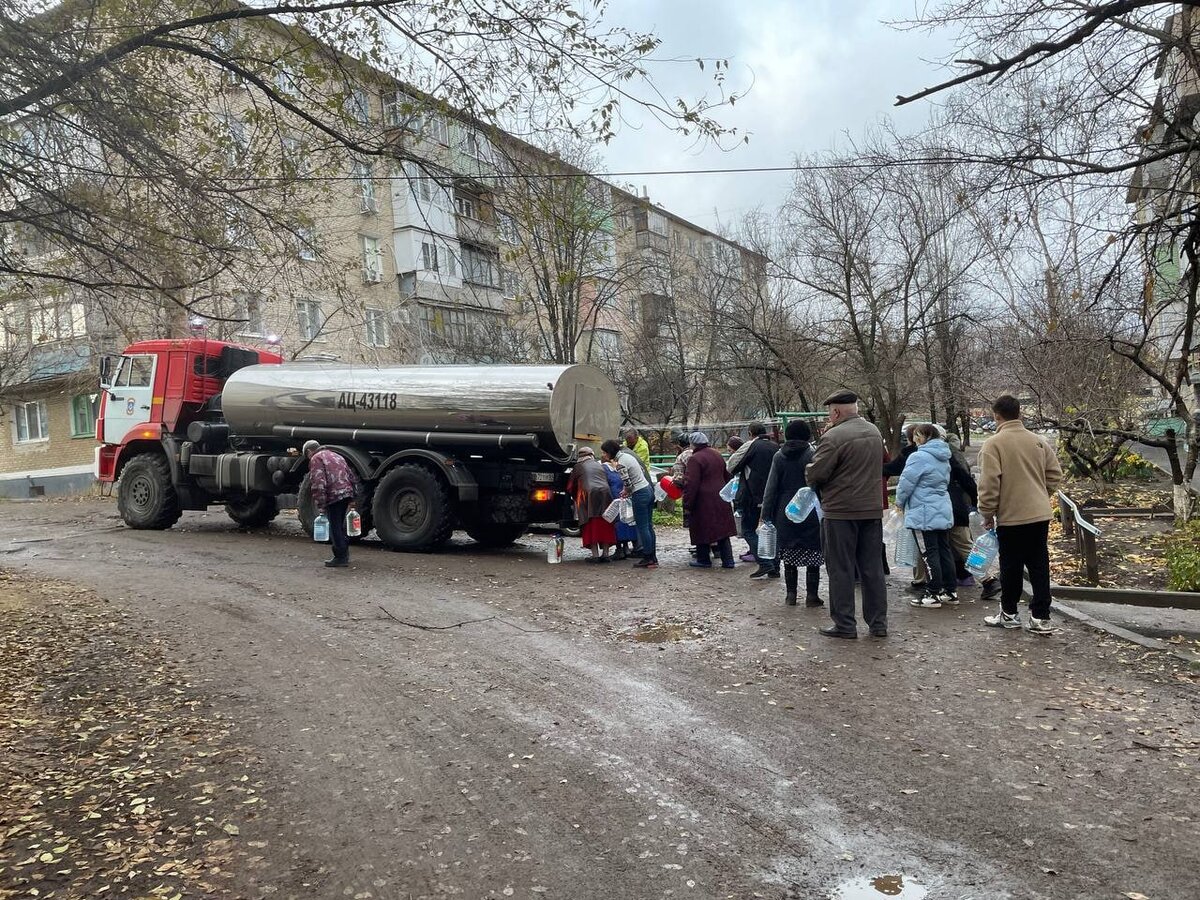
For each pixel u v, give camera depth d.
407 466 12.58
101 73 6.82
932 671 6.22
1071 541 12.20
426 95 7.54
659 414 28.95
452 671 6.51
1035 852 3.65
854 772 4.52
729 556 10.97
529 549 13.48
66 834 3.99
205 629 7.87
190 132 7.75
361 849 3.80
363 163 8.20
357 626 7.97
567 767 4.66
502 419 12.09
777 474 8.78
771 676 6.22
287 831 3.99
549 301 23.33
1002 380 22.09
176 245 7.70
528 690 6.02
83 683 6.27
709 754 4.80
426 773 4.61
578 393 12.49
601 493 11.38
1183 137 8.12
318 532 11.20
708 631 7.60
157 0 7.07
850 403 7.34
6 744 5.07
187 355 15.02
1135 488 17.31
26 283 8.28
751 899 3.34
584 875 3.54
